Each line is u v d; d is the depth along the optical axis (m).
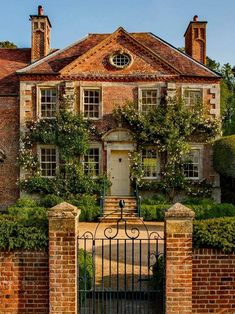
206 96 24.56
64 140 23.83
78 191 23.64
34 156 24.36
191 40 26.55
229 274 6.95
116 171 24.78
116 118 24.39
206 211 21.05
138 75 24.48
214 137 24.45
